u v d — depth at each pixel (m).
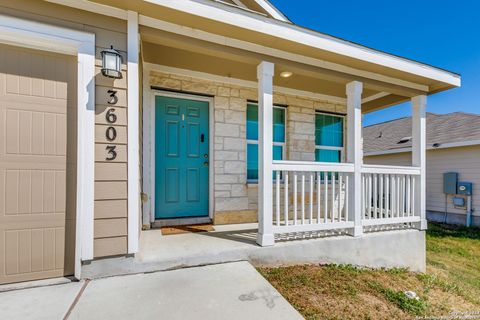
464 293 2.96
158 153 3.69
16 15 1.99
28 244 2.11
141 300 1.84
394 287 2.79
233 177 4.01
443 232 6.48
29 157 2.12
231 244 2.81
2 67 2.07
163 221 3.69
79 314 1.65
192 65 3.52
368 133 13.41
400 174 3.77
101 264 2.20
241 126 4.10
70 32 2.13
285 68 3.12
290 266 2.87
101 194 2.20
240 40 2.81
